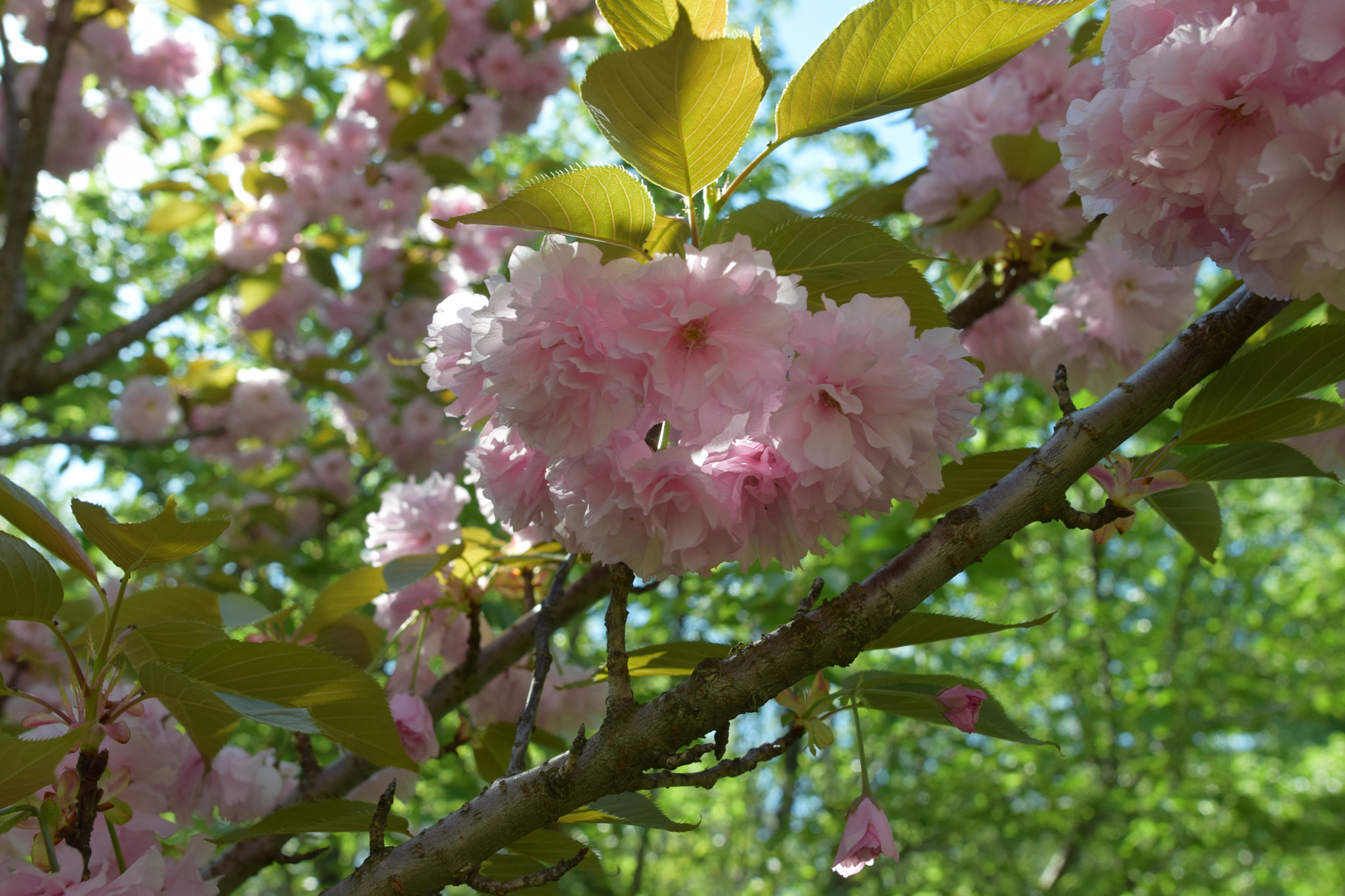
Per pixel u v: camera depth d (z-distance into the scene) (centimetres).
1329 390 42
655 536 30
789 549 31
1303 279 33
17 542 34
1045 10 30
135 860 40
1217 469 37
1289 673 284
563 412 28
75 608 68
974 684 38
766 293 28
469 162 133
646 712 30
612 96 30
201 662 34
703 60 29
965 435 31
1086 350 62
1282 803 256
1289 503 343
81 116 126
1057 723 290
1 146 116
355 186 123
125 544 34
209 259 153
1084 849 266
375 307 137
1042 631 284
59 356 169
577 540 33
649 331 28
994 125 62
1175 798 224
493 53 130
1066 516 34
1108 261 58
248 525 136
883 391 29
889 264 33
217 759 50
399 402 143
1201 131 32
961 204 62
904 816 251
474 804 31
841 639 31
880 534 103
